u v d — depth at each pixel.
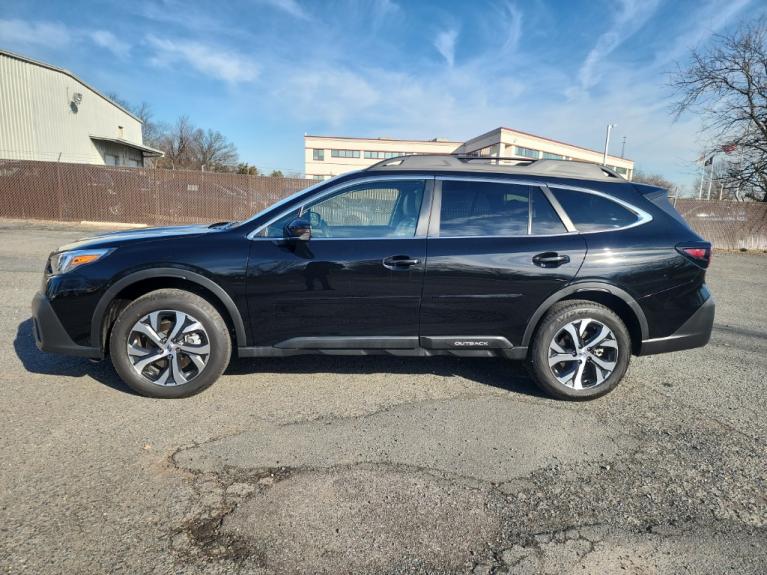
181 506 2.26
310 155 70.69
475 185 3.57
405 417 3.27
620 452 2.89
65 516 2.15
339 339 3.46
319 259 3.35
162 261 3.29
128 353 3.32
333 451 2.80
